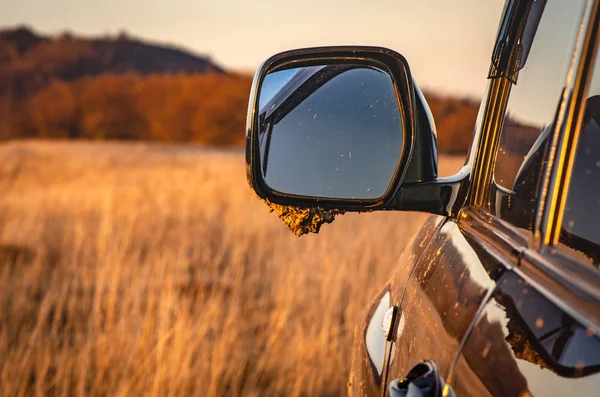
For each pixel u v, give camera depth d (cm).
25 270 677
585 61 133
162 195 1268
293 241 743
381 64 180
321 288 534
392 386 134
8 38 7388
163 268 573
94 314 502
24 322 544
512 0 181
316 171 182
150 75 5166
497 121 176
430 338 152
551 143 138
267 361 447
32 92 5931
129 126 4972
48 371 454
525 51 172
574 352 102
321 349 438
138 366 424
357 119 180
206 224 966
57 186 1455
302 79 185
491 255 142
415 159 179
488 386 118
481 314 130
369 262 608
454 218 179
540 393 105
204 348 441
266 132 183
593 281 107
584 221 139
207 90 4966
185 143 4831
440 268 167
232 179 1478
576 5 146
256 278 614
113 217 973
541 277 120
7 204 1188
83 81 5125
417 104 179
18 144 3378
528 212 139
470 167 181
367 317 227
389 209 180
